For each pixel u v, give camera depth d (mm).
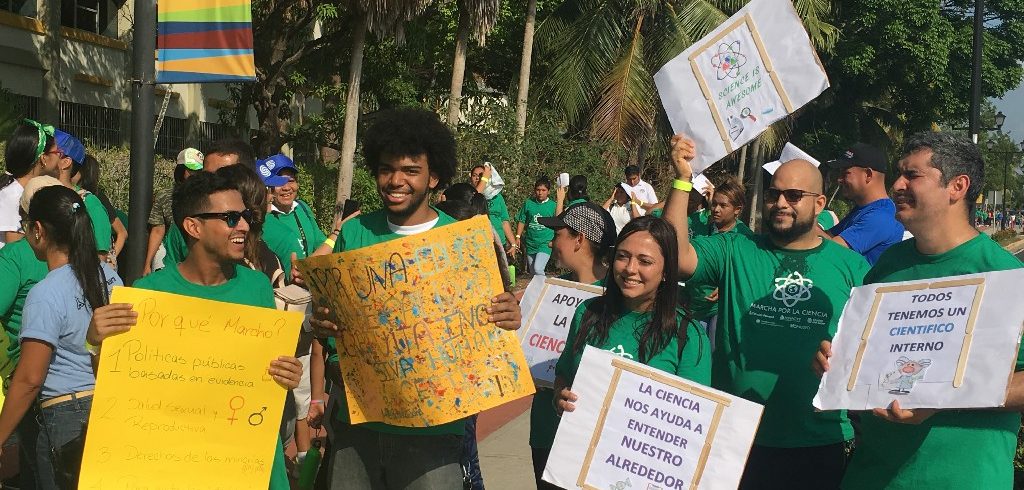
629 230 4164
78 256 4316
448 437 4184
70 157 6504
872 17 35625
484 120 21141
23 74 17000
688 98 4957
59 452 4332
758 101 4871
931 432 3639
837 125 39781
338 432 4258
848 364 3738
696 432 3898
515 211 20281
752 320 4527
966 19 40406
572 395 4031
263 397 3861
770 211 4535
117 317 3693
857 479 3896
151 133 5746
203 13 6090
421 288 3941
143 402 3754
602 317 4281
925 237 3805
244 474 3842
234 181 3969
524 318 5098
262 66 19281
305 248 6816
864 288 3816
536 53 29266
